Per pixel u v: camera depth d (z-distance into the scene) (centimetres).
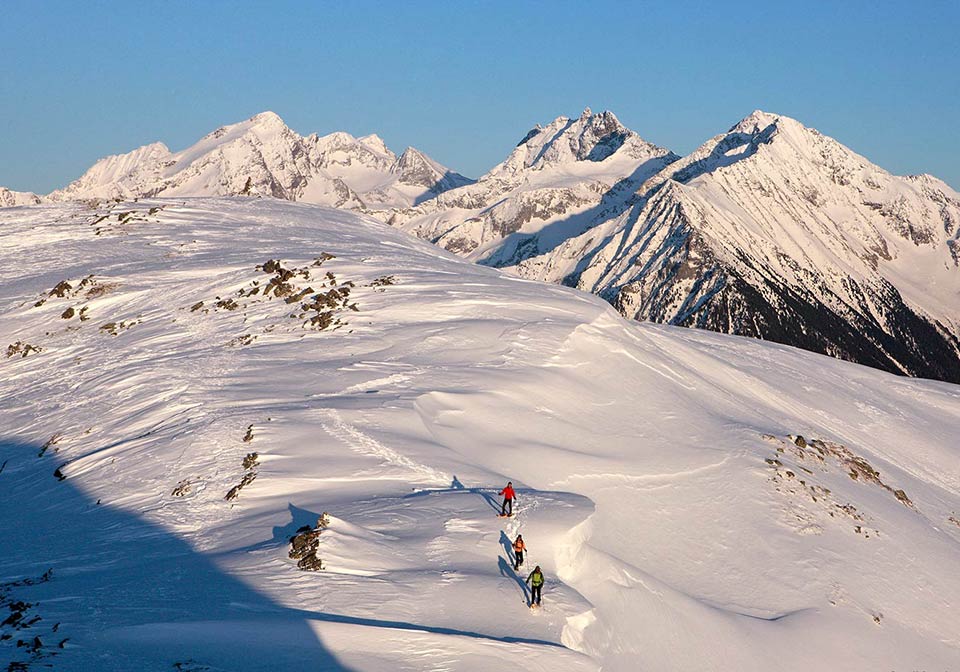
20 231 10712
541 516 3653
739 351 9875
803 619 4031
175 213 11606
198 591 2872
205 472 4109
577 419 5291
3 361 6838
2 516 4034
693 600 3703
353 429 4509
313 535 3186
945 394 10512
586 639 3016
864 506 5409
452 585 3011
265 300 7519
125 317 7506
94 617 2669
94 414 5338
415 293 7419
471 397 5122
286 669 2388
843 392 9250
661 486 4784
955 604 4622
